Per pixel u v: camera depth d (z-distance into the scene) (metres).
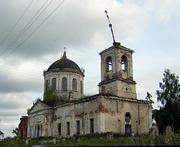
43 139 48.69
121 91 50.72
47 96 58.84
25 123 63.56
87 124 47.72
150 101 53.00
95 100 47.16
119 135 42.84
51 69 63.09
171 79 64.38
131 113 49.88
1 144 43.47
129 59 53.88
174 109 60.44
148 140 32.53
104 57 54.28
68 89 61.38
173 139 34.59
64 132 51.56
